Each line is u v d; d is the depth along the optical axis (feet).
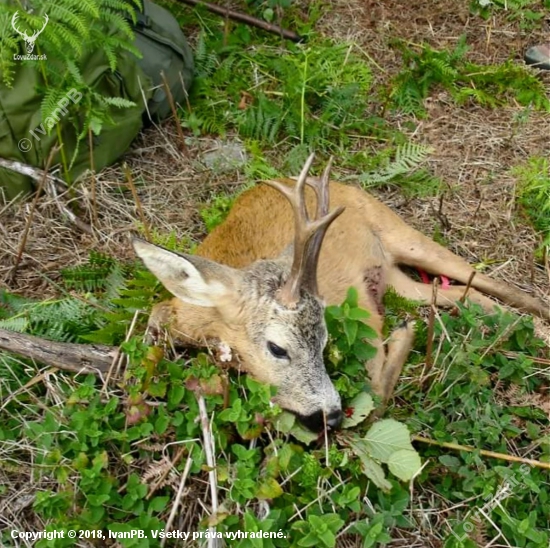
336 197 5.58
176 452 4.14
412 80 7.04
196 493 4.09
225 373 4.28
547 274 5.78
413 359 5.02
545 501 4.24
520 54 7.54
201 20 7.36
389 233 5.61
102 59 5.77
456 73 7.13
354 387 4.36
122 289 4.91
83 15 5.58
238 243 5.04
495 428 4.42
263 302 4.25
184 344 4.57
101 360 4.44
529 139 6.73
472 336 4.95
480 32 7.68
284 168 6.38
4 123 5.62
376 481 4.05
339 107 6.70
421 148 6.34
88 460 4.00
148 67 6.30
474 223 6.11
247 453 4.00
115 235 5.78
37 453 4.20
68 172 5.87
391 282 5.66
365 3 7.80
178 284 4.32
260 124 6.56
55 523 3.95
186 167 6.36
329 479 4.11
